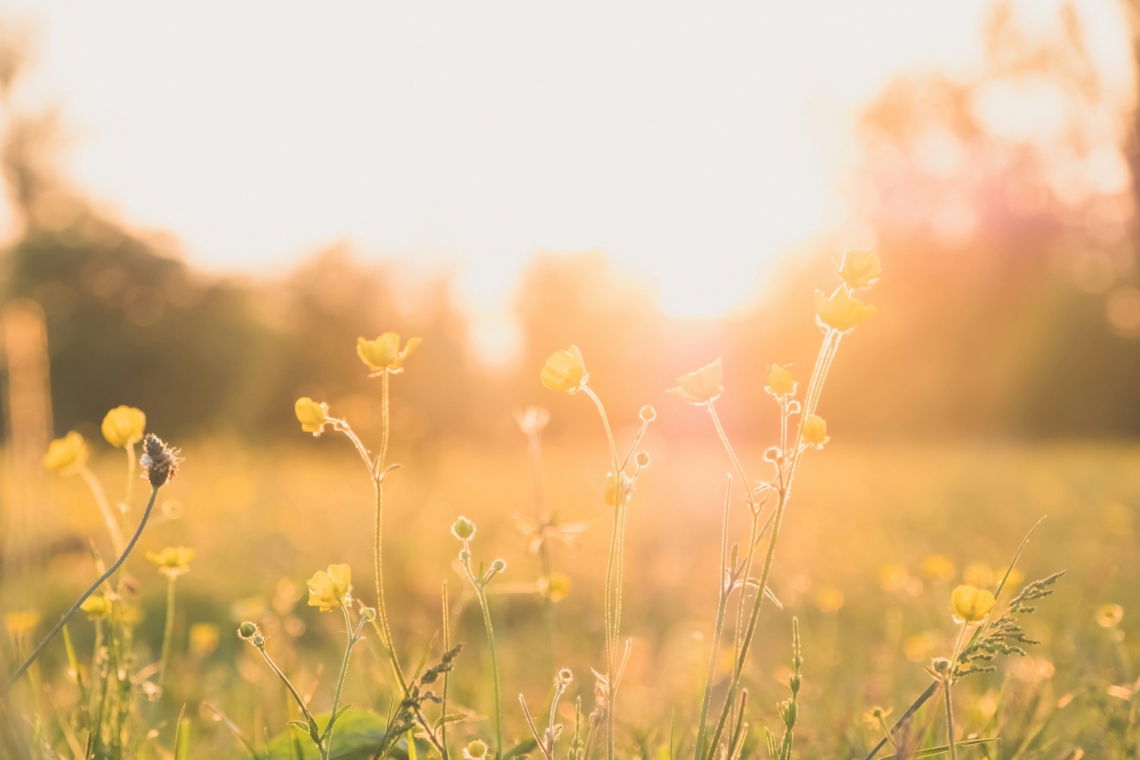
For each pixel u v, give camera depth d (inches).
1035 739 77.3
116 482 388.2
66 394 1151.6
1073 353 1165.7
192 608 192.9
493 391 1182.3
